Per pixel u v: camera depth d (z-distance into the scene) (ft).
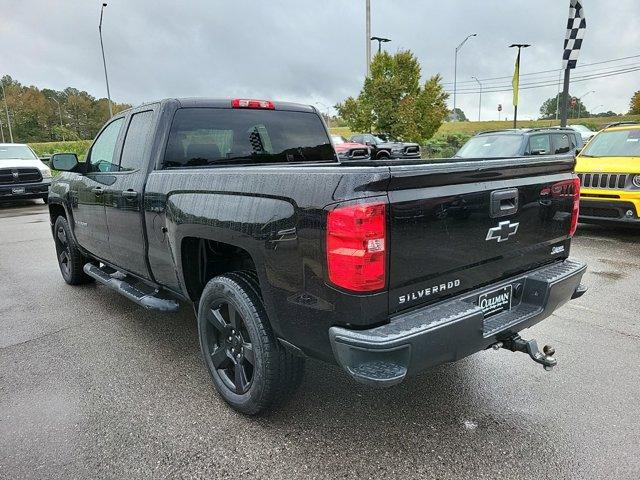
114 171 13.61
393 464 8.09
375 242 6.81
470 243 8.16
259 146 13.01
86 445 8.71
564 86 47.11
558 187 9.93
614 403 9.81
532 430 8.96
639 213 23.36
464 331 7.55
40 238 30.37
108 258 14.76
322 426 9.18
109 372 11.55
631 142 26.81
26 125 424.05
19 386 10.91
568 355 12.04
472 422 9.25
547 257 10.14
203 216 9.29
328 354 7.58
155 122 11.75
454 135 108.58
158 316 15.38
